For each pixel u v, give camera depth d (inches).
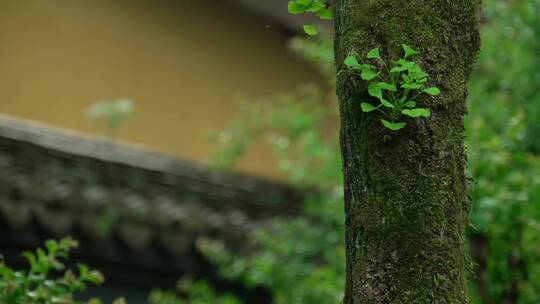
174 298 346.3
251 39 529.3
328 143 349.4
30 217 321.7
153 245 352.5
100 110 417.7
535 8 284.0
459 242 93.8
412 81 93.3
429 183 93.0
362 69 93.6
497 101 268.4
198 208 384.5
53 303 142.6
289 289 313.4
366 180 94.2
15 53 446.9
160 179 386.6
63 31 464.1
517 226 208.7
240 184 413.4
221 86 510.9
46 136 363.9
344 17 99.3
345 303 94.4
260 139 505.0
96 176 362.0
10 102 440.1
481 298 210.5
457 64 97.3
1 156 343.9
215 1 520.4
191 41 507.8
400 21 96.5
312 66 541.0
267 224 390.9
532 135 257.4
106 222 337.4
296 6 107.1
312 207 336.2
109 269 350.9
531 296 211.6
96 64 470.3
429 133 94.0
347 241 96.3
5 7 449.1
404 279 91.0
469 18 99.1
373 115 94.8
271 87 528.7
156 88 488.7
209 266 369.7
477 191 206.7
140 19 491.8
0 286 140.6
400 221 92.2
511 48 290.0
